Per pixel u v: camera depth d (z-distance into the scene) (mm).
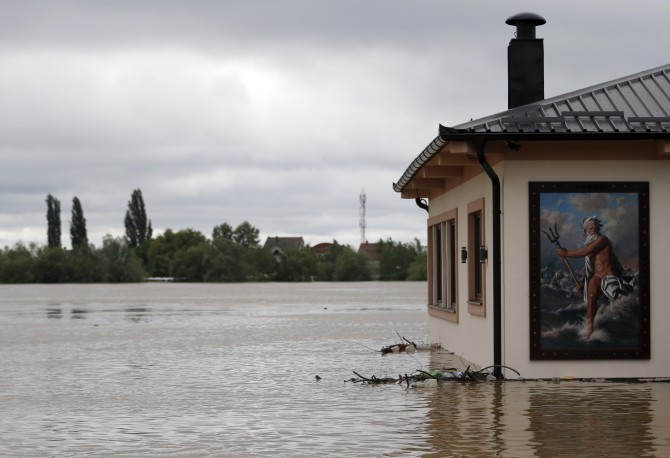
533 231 15547
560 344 15562
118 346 24953
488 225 16547
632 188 15547
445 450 10203
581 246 15562
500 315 15594
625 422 11766
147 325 35156
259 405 13797
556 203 15562
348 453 10133
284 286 124562
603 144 15523
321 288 109375
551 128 15031
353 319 38531
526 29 18906
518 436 10938
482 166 15391
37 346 25078
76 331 31641
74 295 84500
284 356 21703
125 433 11555
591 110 15594
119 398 14719
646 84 16375
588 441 10609
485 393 14375
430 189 23859
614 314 15555
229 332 30656
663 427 11422
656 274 15578
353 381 16562
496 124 15148
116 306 56375
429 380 15539
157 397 14805
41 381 17047
